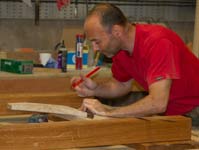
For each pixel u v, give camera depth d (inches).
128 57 82.7
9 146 58.0
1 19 160.6
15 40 163.2
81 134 61.6
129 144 65.1
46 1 164.7
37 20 162.4
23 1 157.8
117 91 91.9
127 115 69.1
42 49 166.2
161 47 72.0
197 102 83.7
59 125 60.4
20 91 125.0
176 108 83.5
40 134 59.4
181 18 186.4
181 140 67.4
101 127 62.5
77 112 71.0
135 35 76.4
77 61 143.7
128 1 175.9
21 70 127.6
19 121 77.0
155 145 64.4
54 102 82.4
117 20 73.0
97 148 65.5
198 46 140.3
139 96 150.0
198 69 82.7
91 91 87.9
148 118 66.5
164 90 70.3
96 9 73.6
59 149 60.7
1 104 78.5
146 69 77.2
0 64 134.6
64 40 168.2
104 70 137.4
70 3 167.2
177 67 71.3
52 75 128.6
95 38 73.0
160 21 182.4
